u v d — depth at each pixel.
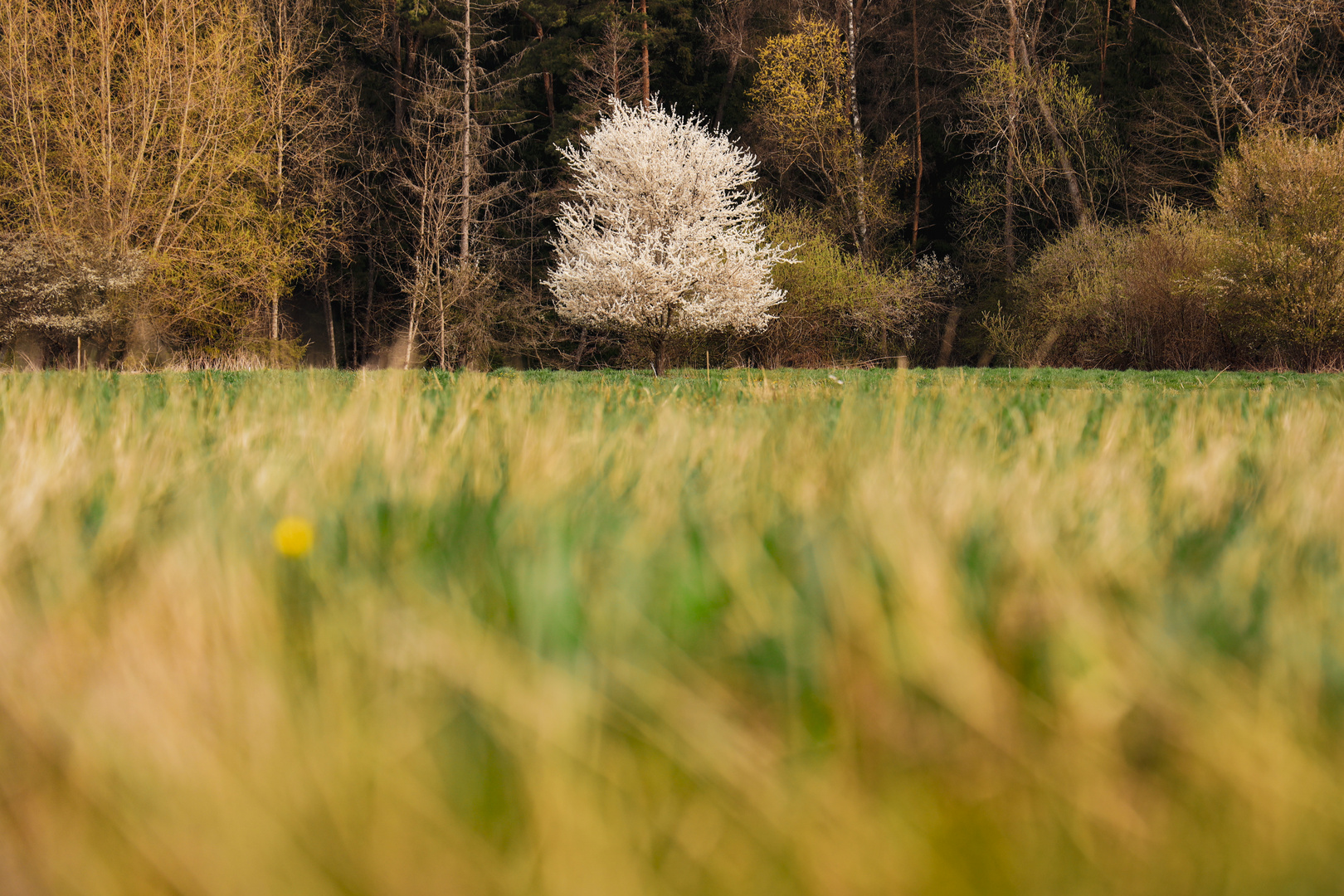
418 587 0.77
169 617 0.68
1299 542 1.02
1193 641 0.66
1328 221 17.22
